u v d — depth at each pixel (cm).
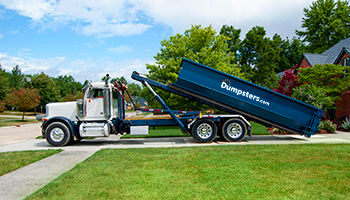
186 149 873
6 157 807
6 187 514
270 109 1071
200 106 1734
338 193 433
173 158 725
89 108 1080
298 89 1427
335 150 813
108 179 531
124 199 421
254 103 1074
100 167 632
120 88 1173
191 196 427
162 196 430
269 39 4903
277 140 1113
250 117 1127
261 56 4634
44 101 5428
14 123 2823
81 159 777
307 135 1084
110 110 1091
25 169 659
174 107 1794
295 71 2489
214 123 1073
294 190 448
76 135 1080
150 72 1884
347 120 1608
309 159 685
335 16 3938
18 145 1124
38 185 527
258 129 1561
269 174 547
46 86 5522
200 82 1084
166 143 1083
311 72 1727
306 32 4256
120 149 915
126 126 1150
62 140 1042
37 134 1686
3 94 3850
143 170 598
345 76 1761
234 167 609
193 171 581
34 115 5075
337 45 2508
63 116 1076
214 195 430
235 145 948
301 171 567
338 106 1933
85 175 562
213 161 675
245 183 489
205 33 1808
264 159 691
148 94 2636
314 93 1382
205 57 1759
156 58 1936
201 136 1073
